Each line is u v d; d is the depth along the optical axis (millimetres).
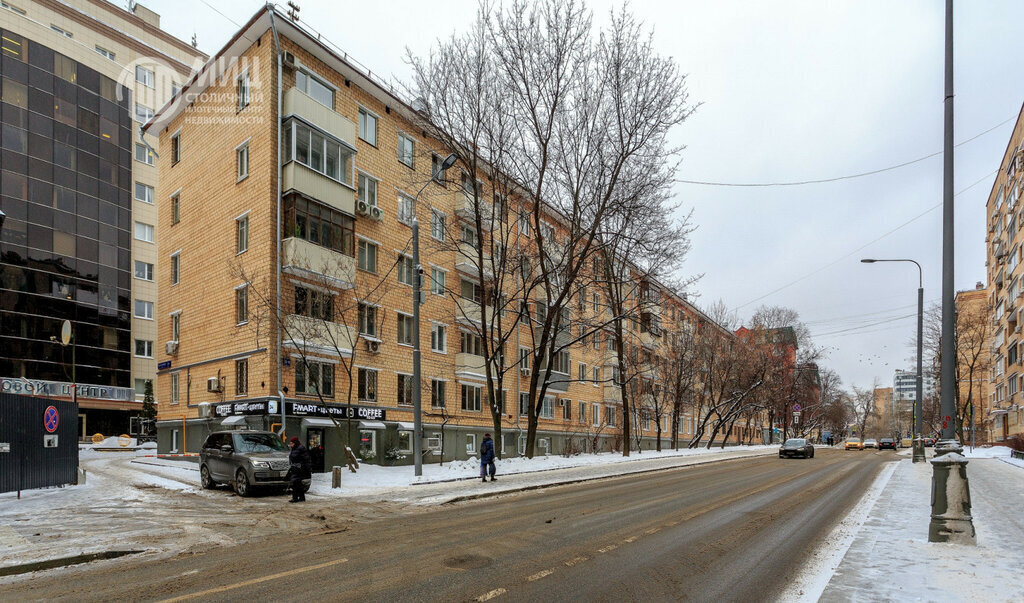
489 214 29344
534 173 23547
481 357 30141
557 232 33406
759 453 41844
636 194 22172
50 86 43031
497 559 7555
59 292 42312
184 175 26500
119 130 47344
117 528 10109
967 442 59531
